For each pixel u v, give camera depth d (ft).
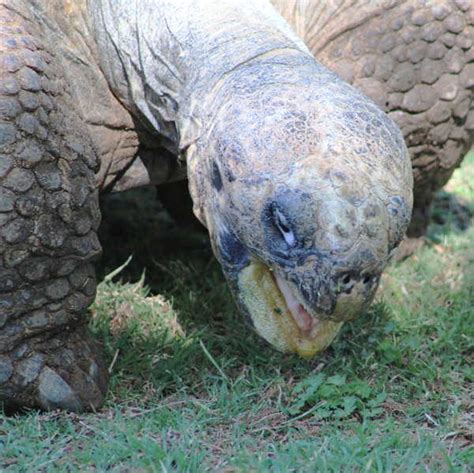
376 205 17.28
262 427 20.11
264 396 21.39
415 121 26.73
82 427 20.04
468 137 28.40
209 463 18.34
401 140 18.42
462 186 37.91
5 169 19.67
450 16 26.16
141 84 22.72
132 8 22.67
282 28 21.67
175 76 21.56
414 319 25.62
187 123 20.51
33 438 19.42
